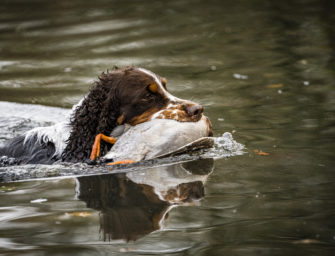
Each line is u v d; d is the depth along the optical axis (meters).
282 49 22.52
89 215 8.51
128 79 11.18
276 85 17.64
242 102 16.02
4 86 18.98
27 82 19.41
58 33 26.95
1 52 23.89
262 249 7.20
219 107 15.63
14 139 12.38
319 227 7.73
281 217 8.15
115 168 10.65
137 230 7.95
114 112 11.30
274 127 13.44
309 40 23.67
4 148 12.16
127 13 31.36
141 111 11.14
